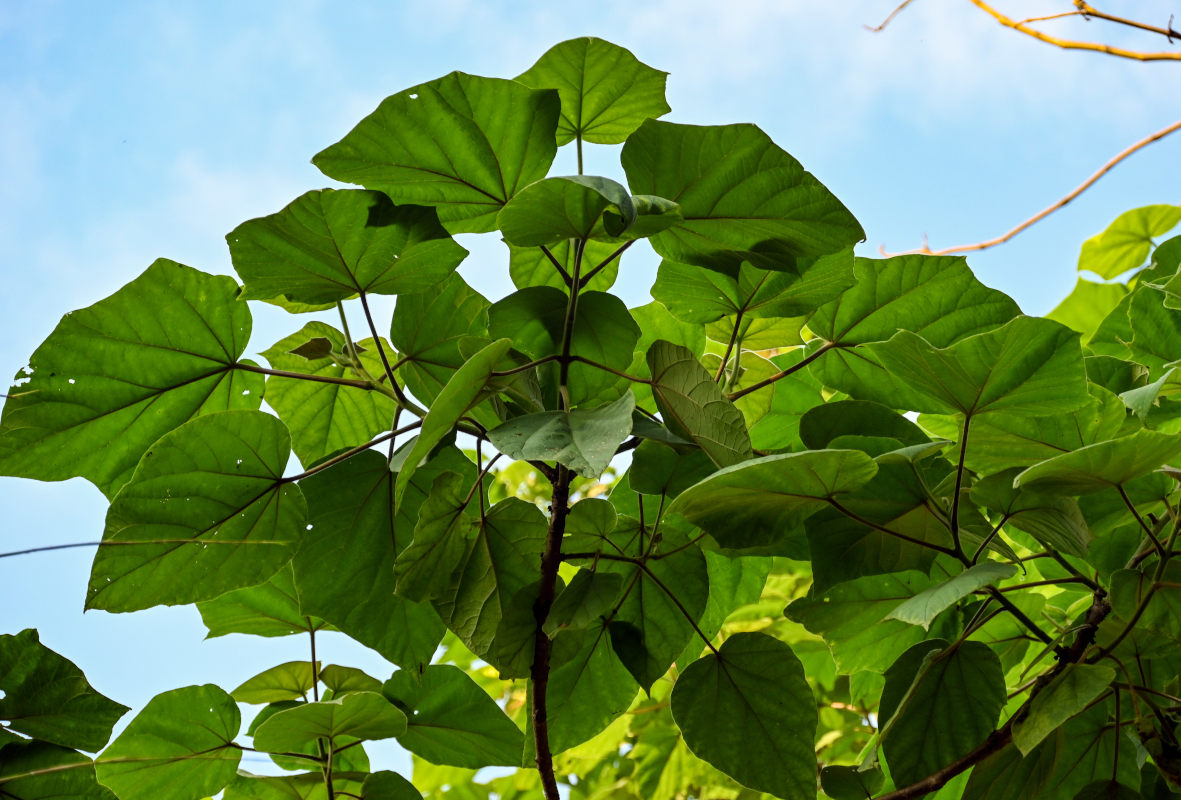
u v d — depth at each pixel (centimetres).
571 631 244
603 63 249
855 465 233
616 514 248
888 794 244
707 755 246
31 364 246
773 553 254
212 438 243
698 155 238
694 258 247
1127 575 238
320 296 249
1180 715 247
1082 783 253
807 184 239
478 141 242
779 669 247
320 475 252
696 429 237
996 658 244
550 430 233
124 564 244
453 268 249
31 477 248
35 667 246
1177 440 230
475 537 245
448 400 229
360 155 240
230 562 248
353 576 253
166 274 247
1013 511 242
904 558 247
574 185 232
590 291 241
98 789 246
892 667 248
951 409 245
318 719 248
